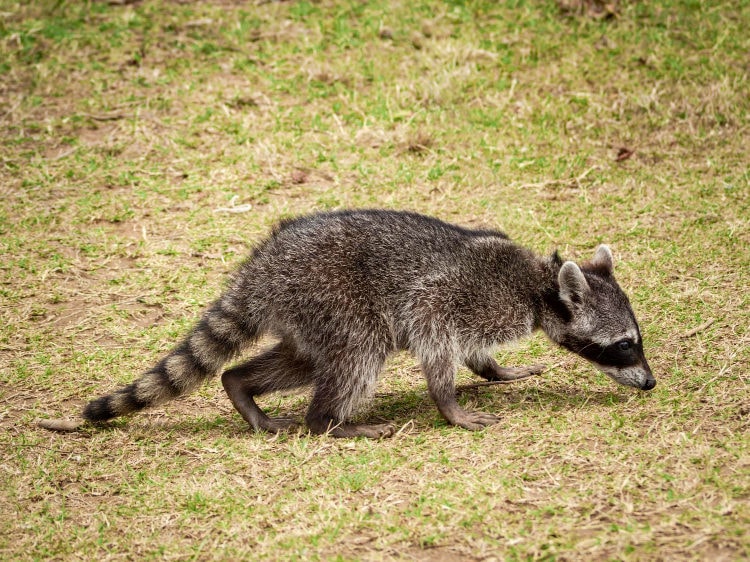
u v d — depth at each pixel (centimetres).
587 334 1059
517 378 1129
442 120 1680
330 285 1010
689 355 1112
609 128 1652
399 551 793
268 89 1777
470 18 1944
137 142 1644
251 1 2045
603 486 854
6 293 1299
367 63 1830
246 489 916
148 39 1920
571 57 1822
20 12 1978
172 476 954
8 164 1588
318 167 1585
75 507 913
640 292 1250
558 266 1082
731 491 820
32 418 1066
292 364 1068
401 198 1503
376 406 1098
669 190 1501
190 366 1034
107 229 1453
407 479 905
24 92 1772
